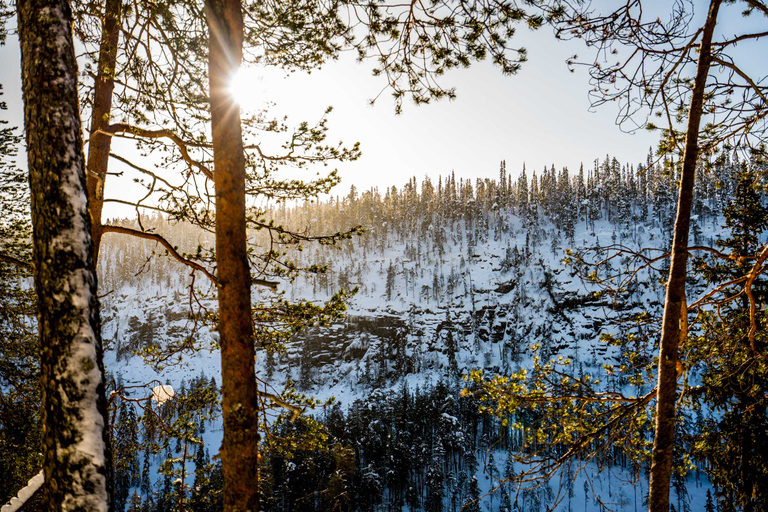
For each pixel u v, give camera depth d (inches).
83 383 87.8
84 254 93.0
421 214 7854.3
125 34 196.2
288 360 4995.1
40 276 90.6
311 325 237.8
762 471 268.8
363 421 2273.6
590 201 6643.7
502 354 5064.0
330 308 240.5
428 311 5861.2
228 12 138.8
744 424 265.4
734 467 283.7
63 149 93.2
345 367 5157.5
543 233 6624.0
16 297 311.3
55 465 84.8
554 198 7116.1
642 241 5083.7
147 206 228.4
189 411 250.4
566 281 5536.4
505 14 156.7
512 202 7716.5
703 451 287.1
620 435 202.5
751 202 307.4
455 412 2476.6
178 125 221.9
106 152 213.5
